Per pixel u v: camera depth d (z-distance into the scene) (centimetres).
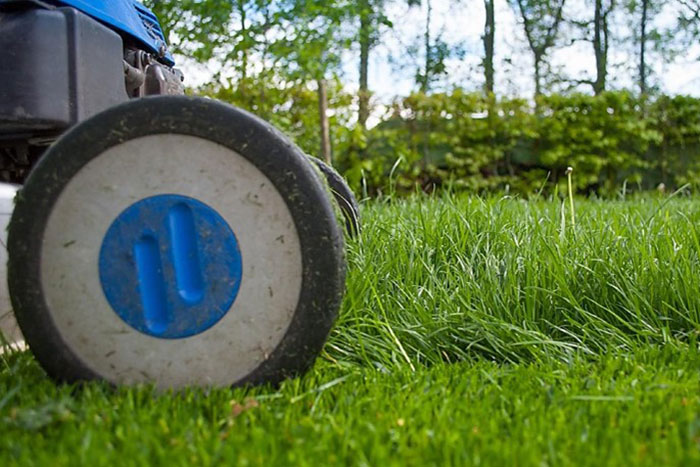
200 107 48
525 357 63
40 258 48
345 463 39
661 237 78
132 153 48
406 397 50
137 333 49
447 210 94
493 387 52
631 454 39
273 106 222
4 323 59
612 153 273
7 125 58
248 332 49
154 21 81
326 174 86
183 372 49
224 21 170
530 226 88
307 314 49
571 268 72
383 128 253
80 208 49
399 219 94
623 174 285
